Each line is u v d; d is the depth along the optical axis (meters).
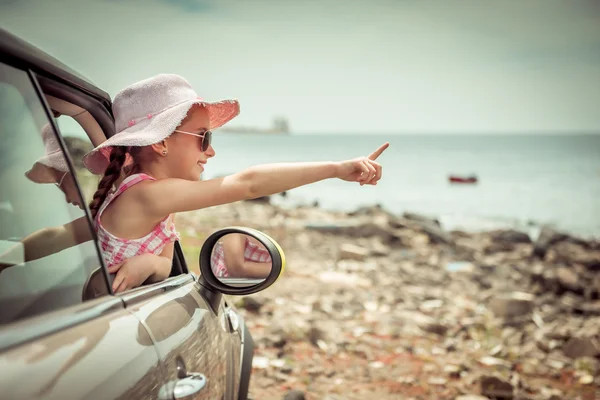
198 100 2.33
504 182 64.81
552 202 44.28
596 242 17.64
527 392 5.70
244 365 2.96
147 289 1.92
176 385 1.68
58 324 1.35
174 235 2.26
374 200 44.09
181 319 1.96
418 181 63.66
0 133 1.42
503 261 15.32
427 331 7.55
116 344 1.45
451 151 160.38
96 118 2.34
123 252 2.09
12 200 1.43
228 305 2.95
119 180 2.42
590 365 6.51
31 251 1.42
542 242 16.53
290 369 5.82
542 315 8.64
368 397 5.33
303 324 6.98
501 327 7.90
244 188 2.21
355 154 180.25
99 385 1.28
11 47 1.48
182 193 2.12
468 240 19.34
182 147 2.37
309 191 47.81
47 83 1.85
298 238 15.49
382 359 6.37
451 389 5.59
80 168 2.30
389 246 16.66
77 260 1.57
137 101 2.34
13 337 1.20
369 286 10.23
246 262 2.28
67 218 1.60
